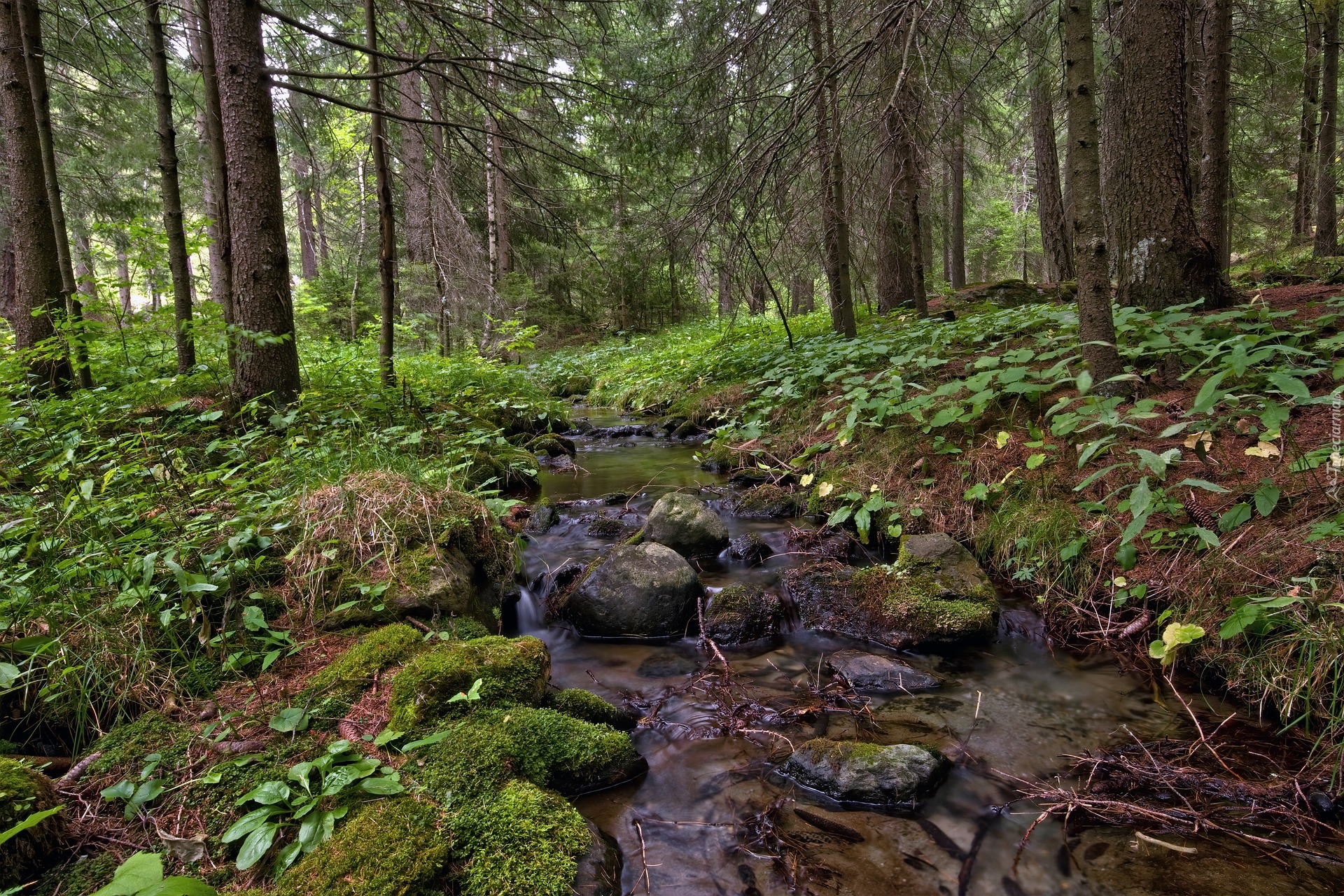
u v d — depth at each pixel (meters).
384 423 5.74
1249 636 2.47
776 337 10.94
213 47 6.05
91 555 2.51
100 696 2.13
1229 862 1.74
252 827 1.57
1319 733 2.16
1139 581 2.97
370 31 6.18
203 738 1.98
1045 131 12.91
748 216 6.35
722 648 3.25
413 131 9.32
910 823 1.97
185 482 3.39
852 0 5.30
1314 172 15.84
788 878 1.77
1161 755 2.20
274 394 5.14
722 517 5.18
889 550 4.21
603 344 19.64
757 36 5.79
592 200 11.38
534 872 1.61
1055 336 5.02
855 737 2.44
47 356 4.86
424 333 10.59
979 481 4.14
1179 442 3.46
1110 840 1.85
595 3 6.82
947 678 2.83
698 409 8.88
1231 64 10.47
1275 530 2.74
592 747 2.16
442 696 2.18
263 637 2.50
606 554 3.77
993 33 5.99
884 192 6.73
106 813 1.73
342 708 2.15
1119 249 5.07
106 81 9.53
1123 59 4.98
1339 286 5.95
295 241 23.53
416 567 2.99
